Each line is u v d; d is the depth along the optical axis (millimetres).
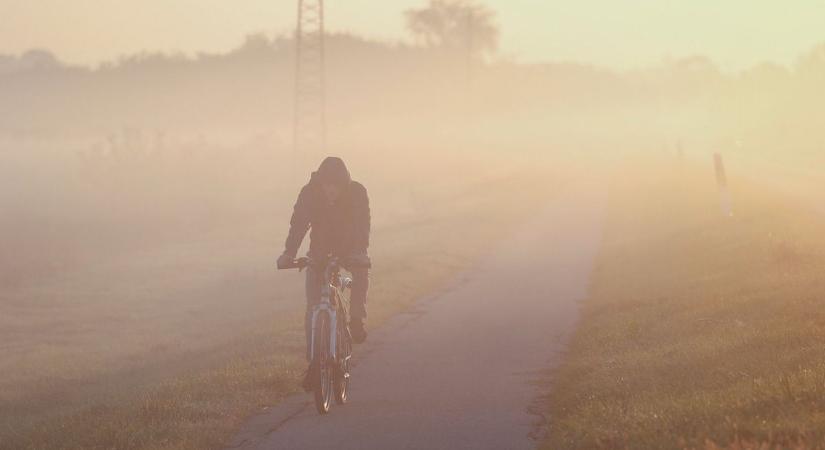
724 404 23719
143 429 28531
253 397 33188
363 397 33156
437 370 38125
